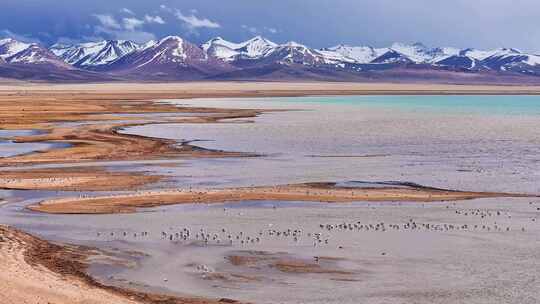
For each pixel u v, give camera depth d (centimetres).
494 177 5975
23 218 4347
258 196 5066
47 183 5644
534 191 5297
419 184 5641
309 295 2889
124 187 5506
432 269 3222
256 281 3080
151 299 2814
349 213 4478
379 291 2930
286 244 3688
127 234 3934
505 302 2769
